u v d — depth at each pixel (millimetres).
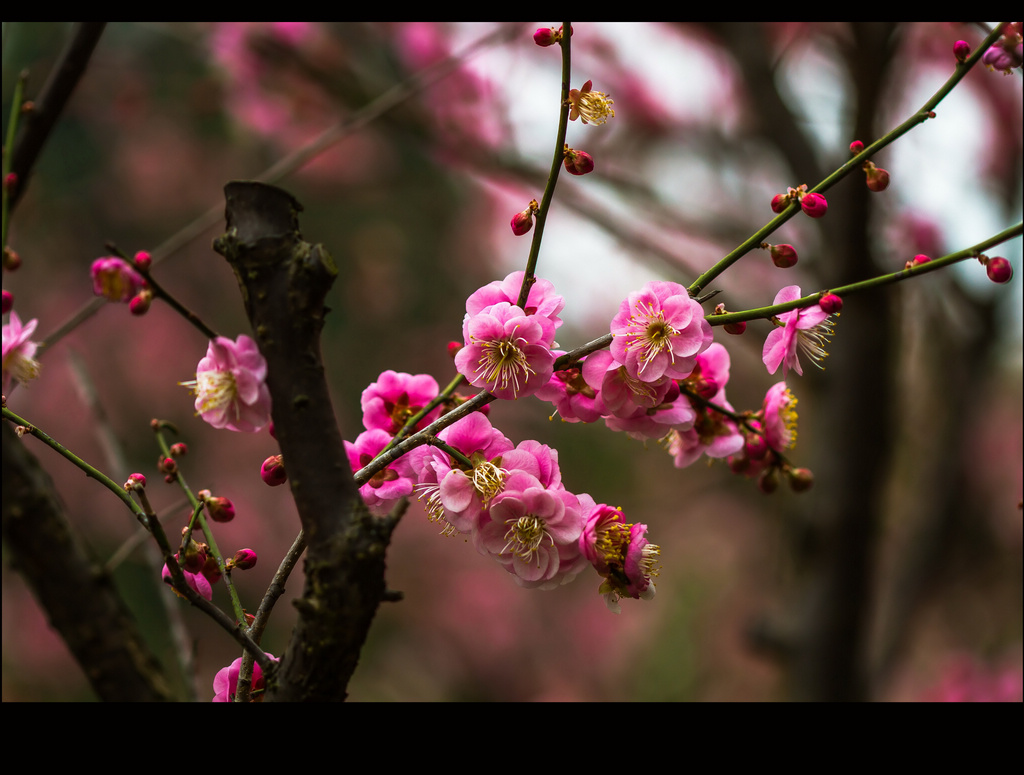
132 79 2475
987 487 2408
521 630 3635
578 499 865
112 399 2980
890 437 1466
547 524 851
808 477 910
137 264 830
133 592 2570
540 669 3631
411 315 3383
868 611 1475
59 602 938
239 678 834
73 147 2820
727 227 1651
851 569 1457
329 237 3252
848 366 1452
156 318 3090
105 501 2838
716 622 3631
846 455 1454
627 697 3580
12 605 2641
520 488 850
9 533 933
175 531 2107
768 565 2996
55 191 2844
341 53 1907
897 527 2090
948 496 1814
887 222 1734
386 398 887
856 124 1342
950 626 2617
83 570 942
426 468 863
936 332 1932
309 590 802
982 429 2199
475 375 846
